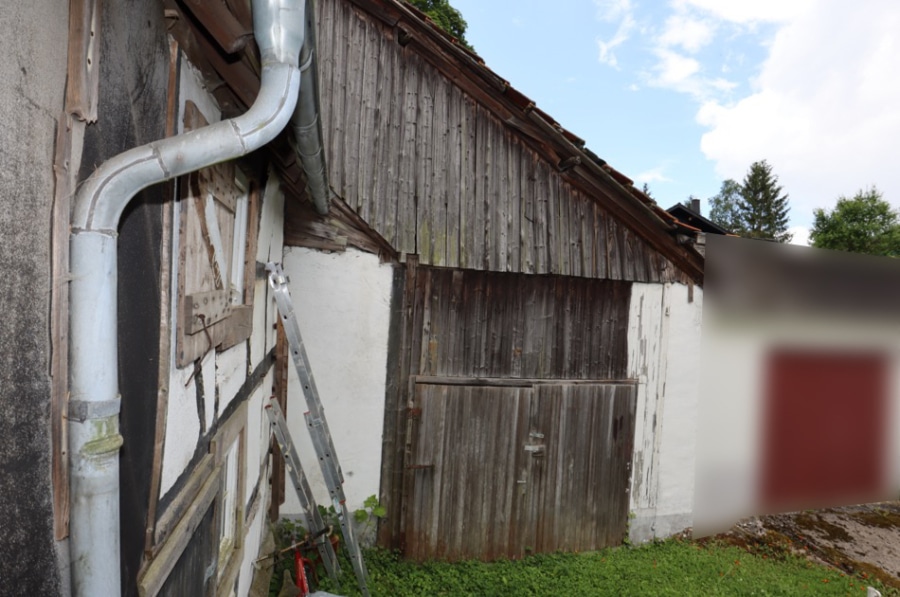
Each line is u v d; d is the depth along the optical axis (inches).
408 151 177.8
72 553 39.3
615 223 194.1
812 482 221.8
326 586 147.5
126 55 47.1
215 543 88.6
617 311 197.3
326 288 173.8
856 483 226.8
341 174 172.1
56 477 37.0
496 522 187.2
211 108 82.4
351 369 176.1
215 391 87.7
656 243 197.6
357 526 177.9
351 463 177.0
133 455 49.8
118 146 45.9
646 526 204.2
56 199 36.3
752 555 203.3
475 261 179.6
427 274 179.6
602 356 196.4
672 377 203.3
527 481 189.2
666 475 205.3
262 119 53.1
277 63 56.9
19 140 31.5
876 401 225.5
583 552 196.1
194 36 67.6
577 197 189.9
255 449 133.2
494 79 172.7
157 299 56.8
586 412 194.4
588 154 187.9
